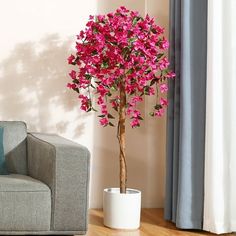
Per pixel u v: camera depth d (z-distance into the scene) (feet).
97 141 13.57
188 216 11.38
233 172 11.27
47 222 10.00
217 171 11.05
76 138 13.43
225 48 11.17
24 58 13.10
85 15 13.44
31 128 13.15
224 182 11.15
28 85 13.14
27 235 10.57
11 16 13.02
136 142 13.80
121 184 11.84
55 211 10.07
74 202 10.16
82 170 10.19
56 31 13.28
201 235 11.13
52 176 10.09
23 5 13.08
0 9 12.96
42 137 11.65
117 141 13.70
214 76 11.04
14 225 9.84
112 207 11.53
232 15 11.21
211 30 11.07
